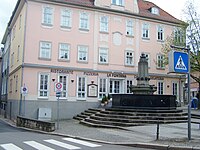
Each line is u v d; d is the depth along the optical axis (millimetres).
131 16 31312
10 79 34062
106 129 16984
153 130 15055
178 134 13312
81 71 28016
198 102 32531
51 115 26016
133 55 31062
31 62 25906
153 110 20031
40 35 26531
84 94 27906
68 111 26875
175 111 20328
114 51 29984
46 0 26906
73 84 27484
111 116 19875
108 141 12328
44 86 26219
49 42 26828
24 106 25188
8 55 38625
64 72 27188
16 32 31672
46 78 26391
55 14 27375
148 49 32188
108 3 30094
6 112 35094
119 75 29953
